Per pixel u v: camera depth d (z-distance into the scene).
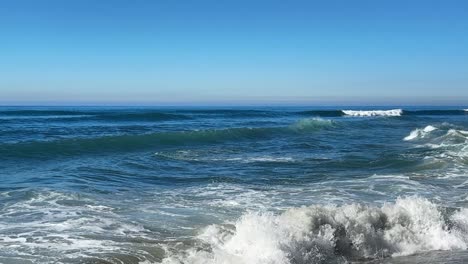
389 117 57.06
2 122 33.75
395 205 8.02
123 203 9.24
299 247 6.19
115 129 29.52
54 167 13.77
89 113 51.28
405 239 7.11
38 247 6.43
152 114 44.41
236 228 6.92
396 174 13.28
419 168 14.30
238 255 6.05
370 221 7.32
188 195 10.20
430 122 46.12
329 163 15.57
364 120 46.84
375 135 29.47
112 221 7.83
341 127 37.41
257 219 6.91
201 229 7.42
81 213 8.32
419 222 7.57
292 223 6.86
